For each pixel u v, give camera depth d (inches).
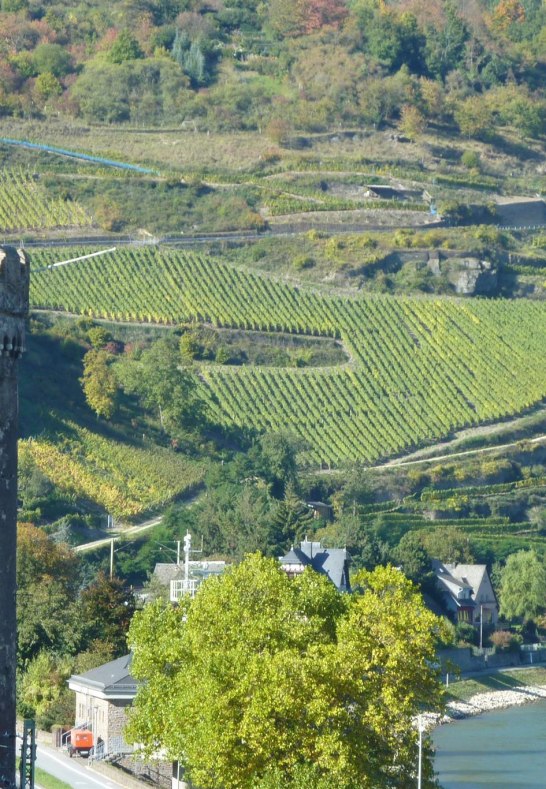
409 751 5014.8
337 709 4808.1
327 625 5339.6
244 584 5344.5
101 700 6092.5
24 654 7229.3
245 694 4852.4
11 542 3484.3
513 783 6776.6
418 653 5059.1
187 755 4982.8
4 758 3408.0
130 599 7588.6
